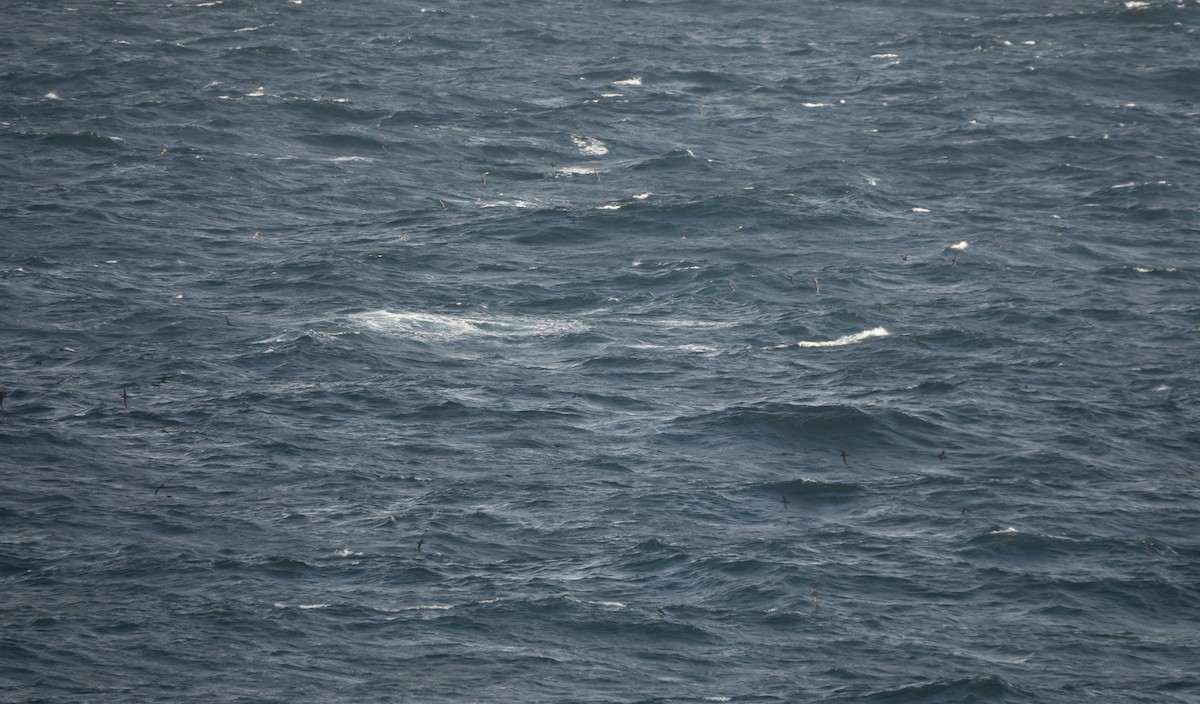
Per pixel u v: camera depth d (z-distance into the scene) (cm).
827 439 11300
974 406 11969
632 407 11875
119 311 13500
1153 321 14275
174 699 7612
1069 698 7950
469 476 10506
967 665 8238
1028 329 13962
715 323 13950
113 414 11206
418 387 12062
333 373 12262
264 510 9850
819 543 9619
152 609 8488
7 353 12331
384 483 10325
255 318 13562
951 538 9750
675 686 7950
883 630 8575
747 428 11406
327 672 7956
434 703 7700
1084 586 9162
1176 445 11431
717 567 9206
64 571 8894
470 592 8869
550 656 8206
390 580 8969
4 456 10375
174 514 9719
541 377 12462
